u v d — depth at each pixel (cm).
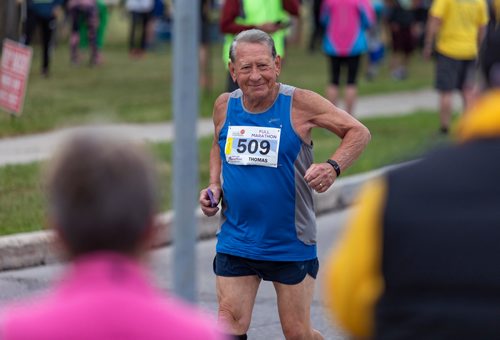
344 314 532
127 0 4619
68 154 458
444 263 505
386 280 517
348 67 2789
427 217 511
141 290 447
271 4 2119
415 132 2848
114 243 454
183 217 798
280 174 1014
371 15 2769
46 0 3612
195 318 448
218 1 5150
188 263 800
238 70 1014
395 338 512
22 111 2930
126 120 2919
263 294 1538
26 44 3575
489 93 543
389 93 3772
